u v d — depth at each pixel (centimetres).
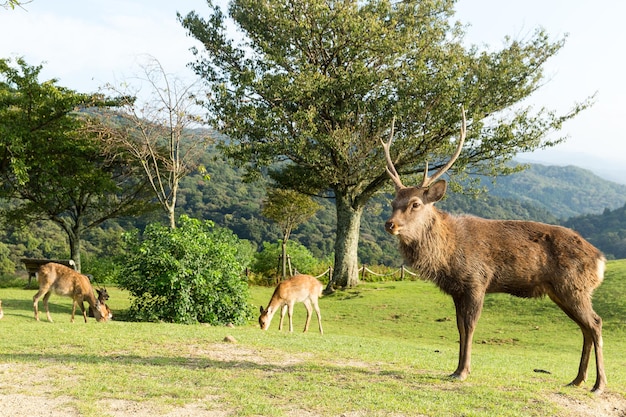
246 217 5528
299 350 893
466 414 564
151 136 2178
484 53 2366
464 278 679
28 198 2659
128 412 547
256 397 593
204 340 930
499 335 1587
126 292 2084
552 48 2350
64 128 2466
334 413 557
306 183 2627
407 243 681
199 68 2589
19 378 649
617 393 687
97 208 2825
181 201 5672
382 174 2439
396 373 730
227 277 1453
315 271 2984
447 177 2667
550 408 600
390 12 2442
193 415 543
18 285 2427
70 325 1080
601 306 1811
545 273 681
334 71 2422
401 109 2245
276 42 2423
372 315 1905
